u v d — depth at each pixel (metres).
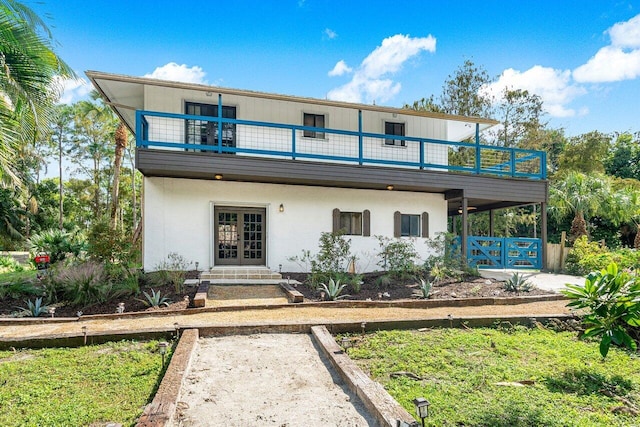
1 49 7.25
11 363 4.70
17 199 24.05
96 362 4.74
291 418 3.49
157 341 5.55
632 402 3.90
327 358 4.98
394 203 12.91
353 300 8.45
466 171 14.12
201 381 4.26
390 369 4.62
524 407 3.67
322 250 10.91
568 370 4.72
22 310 7.58
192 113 11.41
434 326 6.54
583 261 12.27
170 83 9.81
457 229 24.70
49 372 4.43
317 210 12.09
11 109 7.70
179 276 9.48
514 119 24.92
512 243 13.62
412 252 12.05
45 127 8.16
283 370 4.61
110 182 35.00
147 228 10.66
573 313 7.09
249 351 5.24
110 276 9.27
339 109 12.70
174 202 10.87
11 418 3.37
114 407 3.60
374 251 12.55
